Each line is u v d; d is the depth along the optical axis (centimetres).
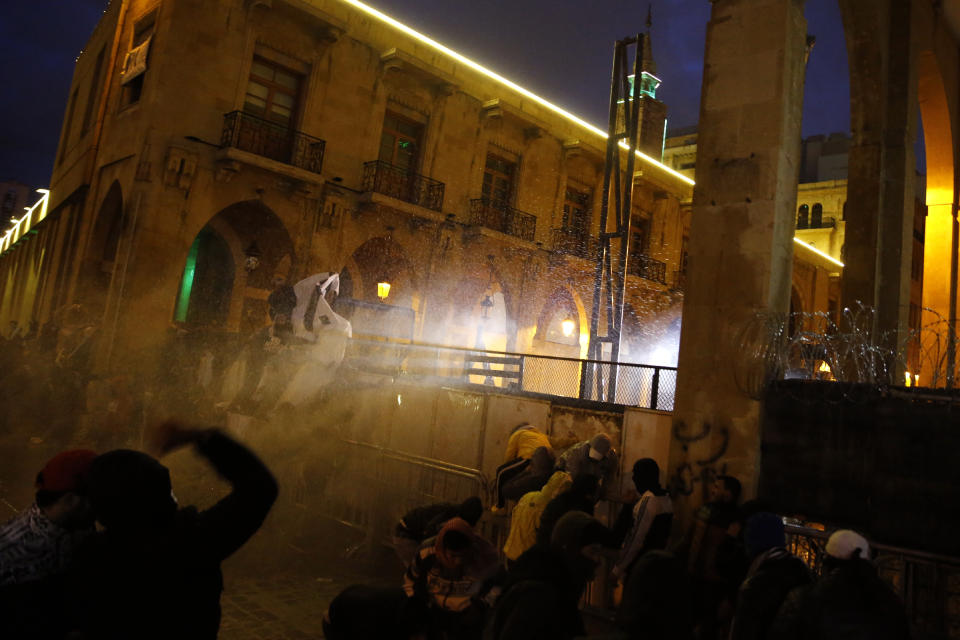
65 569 244
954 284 1123
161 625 202
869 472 495
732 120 628
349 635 307
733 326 595
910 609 439
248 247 1650
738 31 637
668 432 649
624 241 1299
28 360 1273
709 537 449
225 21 1627
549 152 2309
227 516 217
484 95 2125
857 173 879
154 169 1527
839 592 277
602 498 660
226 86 1627
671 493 602
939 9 1014
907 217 861
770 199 593
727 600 429
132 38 1812
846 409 514
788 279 613
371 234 1864
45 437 1099
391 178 1906
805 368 589
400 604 311
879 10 865
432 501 701
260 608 557
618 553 531
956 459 453
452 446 842
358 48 1847
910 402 479
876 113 874
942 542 448
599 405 719
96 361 1427
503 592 283
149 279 1496
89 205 1827
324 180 1745
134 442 1055
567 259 2284
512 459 653
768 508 429
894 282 842
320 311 835
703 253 626
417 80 1978
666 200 2661
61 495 242
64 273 1912
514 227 2180
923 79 1063
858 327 835
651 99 2789
